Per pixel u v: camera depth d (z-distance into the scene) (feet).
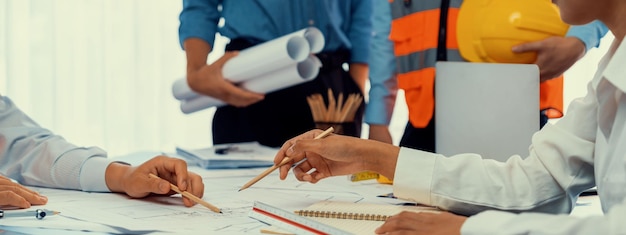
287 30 7.94
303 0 7.84
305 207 3.81
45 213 3.48
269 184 4.72
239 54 7.68
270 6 7.89
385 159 3.91
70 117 11.76
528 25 6.01
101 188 4.38
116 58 11.92
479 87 4.83
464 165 3.80
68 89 11.69
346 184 4.73
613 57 2.92
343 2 8.04
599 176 3.20
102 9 11.78
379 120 7.41
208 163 5.62
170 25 12.14
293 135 7.95
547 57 6.00
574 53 6.05
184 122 12.44
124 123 12.07
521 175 3.75
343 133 6.20
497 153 4.82
